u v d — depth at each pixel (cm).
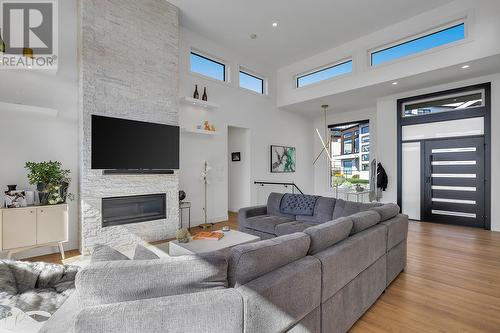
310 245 171
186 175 516
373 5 436
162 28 426
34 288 172
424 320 203
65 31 360
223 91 584
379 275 237
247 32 523
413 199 577
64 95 357
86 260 325
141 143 389
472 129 502
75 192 364
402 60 490
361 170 752
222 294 113
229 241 294
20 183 326
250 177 651
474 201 500
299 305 143
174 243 286
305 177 820
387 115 609
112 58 371
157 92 419
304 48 590
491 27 397
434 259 333
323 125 831
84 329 93
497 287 257
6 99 319
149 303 101
